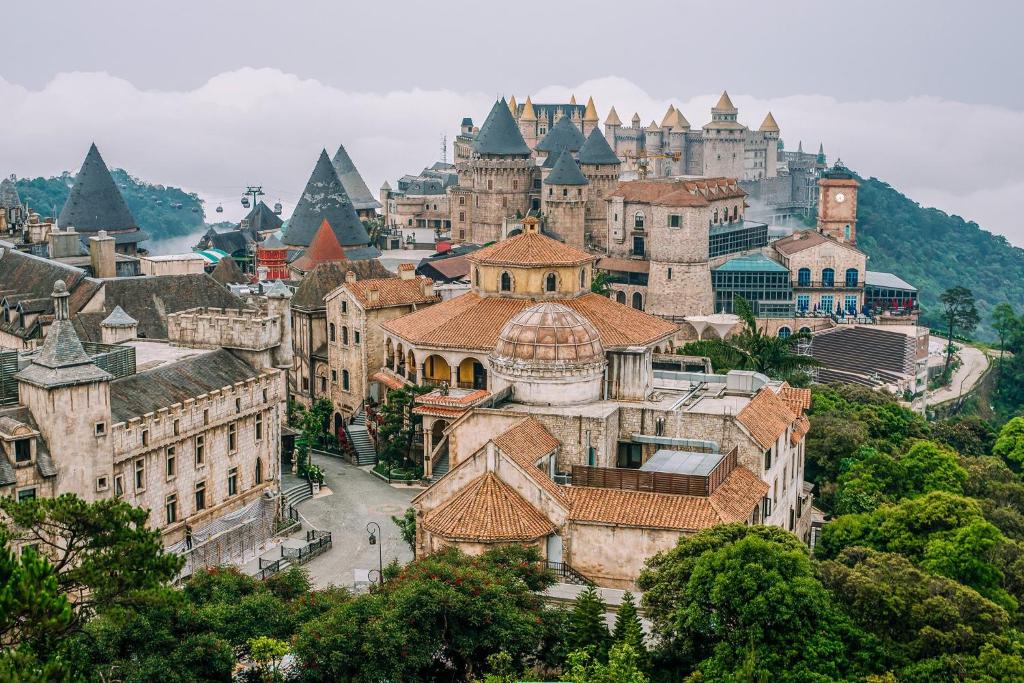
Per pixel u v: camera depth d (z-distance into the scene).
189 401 104.81
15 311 151.00
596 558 93.12
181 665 72.44
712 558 81.12
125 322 124.75
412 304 155.88
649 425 105.88
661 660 82.38
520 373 109.19
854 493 122.81
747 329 162.50
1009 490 127.31
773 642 79.00
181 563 74.94
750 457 102.38
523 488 95.06
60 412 91.12
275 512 112.88
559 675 78.62
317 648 75.50
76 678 66.25
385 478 130.75
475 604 77.81
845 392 165.50
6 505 71.12
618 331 138.00
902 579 86.31
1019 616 92.31
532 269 143.25
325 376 161.88
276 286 120.88
